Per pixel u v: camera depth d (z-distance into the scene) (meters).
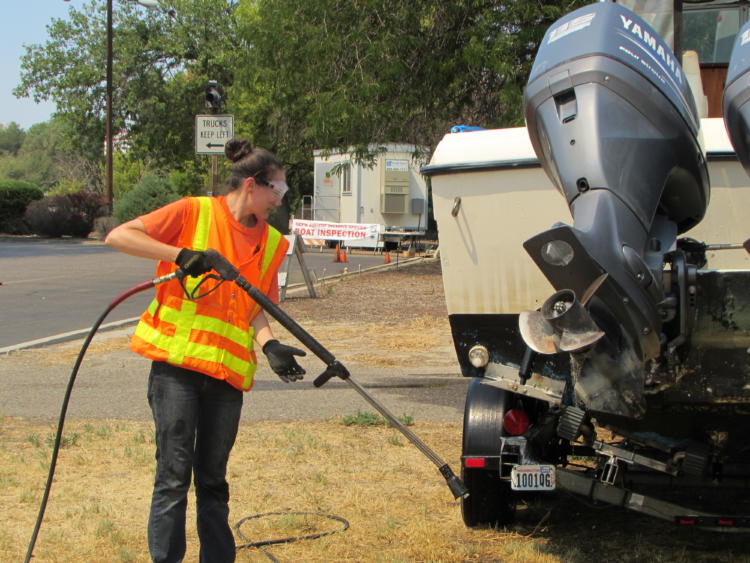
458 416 8.06
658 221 4.33
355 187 34.97
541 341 3.69
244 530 5.13
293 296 17.83
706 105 6.46
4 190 44.25
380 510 5.51
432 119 22.02
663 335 4.00
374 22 20.36
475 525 5.27
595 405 3.97
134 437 7.13
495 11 18.38
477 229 5.15
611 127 4.03
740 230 5.01
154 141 48.50
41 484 5.95
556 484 4.78
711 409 4.48
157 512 3.90
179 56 47.47
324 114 20.67
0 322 14.12
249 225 4.14
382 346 12.09
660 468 4.61
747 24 4.48
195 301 3.93
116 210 40.16
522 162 4.96
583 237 3.61
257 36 22.03
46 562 4.62
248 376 4.06
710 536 5.25
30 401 8.68
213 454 4.05
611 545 5.05
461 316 5.25
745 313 4.09
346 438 7.21
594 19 4.27
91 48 47.34
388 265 26.97
